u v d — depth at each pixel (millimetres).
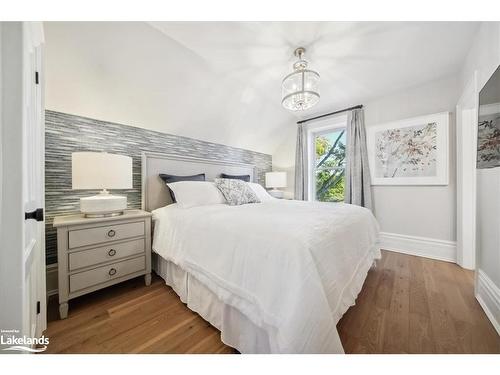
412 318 1353
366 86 2566
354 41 1771
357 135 2979
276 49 1861
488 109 1383
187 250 1470
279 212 1649
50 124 1716
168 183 2285
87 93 1797
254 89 2605
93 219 1527
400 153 2682
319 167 3754
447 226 2406
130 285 1838
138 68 1850
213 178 2984
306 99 1839
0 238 680
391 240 2785
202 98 2434
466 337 1175
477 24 1584
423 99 2533
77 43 1526
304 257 900
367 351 1069
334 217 1471
